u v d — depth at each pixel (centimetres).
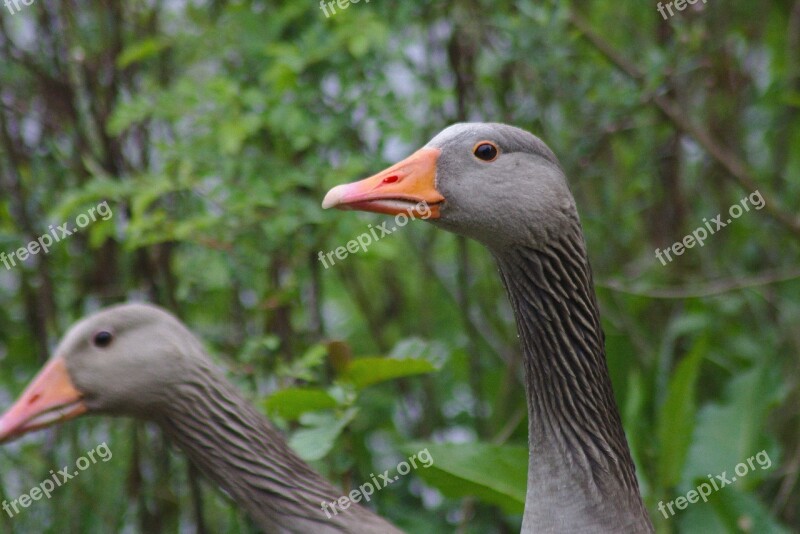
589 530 707
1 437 792
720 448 1067
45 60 1174
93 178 1155
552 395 726
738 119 1298
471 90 1170
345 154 1112
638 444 1037
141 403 810
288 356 1080
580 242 729
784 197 1333
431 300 1351
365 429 1221
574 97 1196
